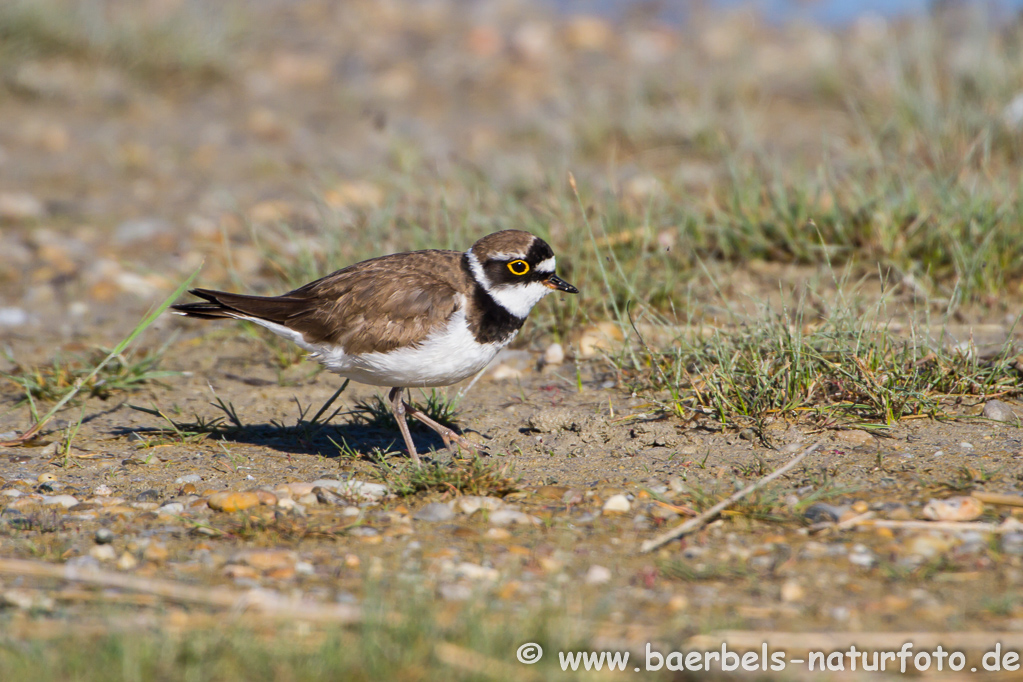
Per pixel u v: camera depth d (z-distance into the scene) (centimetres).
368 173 1914
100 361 1208
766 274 1388
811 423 996
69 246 1647
